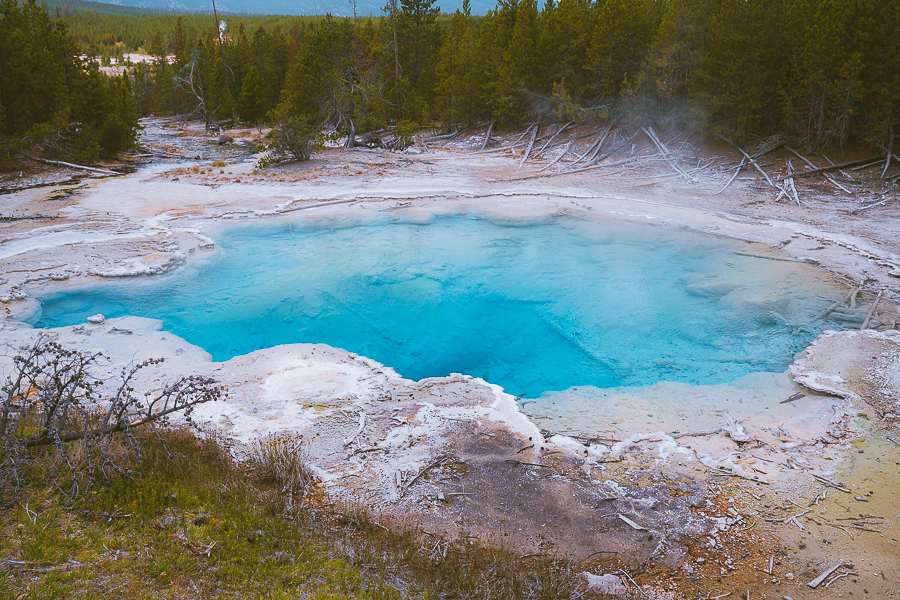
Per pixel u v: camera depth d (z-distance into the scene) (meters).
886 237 14.64
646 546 5.11
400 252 13.98
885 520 5.44
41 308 10.39
